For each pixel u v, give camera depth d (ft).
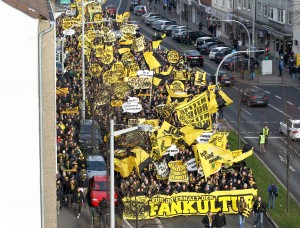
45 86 136.26
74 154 223.92
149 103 278.05
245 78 392.06
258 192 225.15
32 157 115.34
